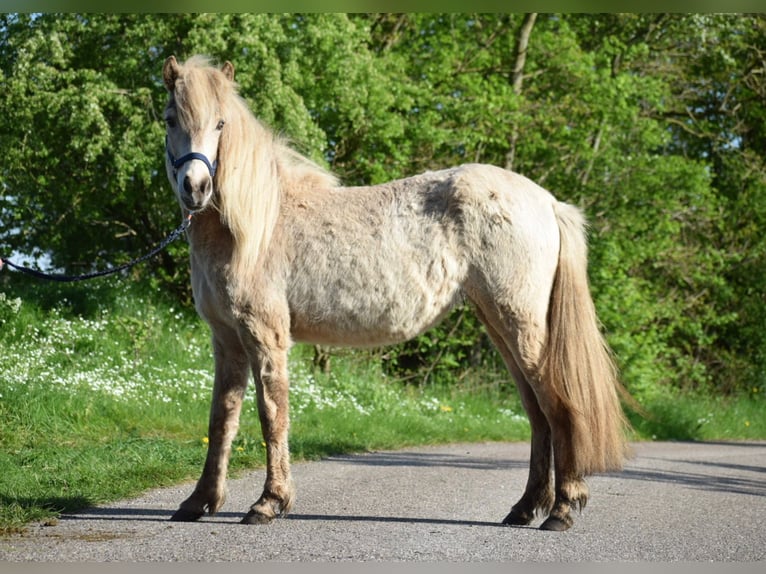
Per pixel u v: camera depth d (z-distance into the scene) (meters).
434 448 11.32
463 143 18.12
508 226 5.87
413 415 13.43
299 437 10.04
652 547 5.18
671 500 7.34
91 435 8.68
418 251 5.85
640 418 17.23
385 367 17.88
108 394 9.96
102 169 14.81
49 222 15.64
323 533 5.27
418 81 19.47
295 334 5.96
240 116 5.74
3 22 14.45
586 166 19.50
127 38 14.07
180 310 15.13
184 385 11.33
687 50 23.73
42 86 13.78
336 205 5.97
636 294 19.22
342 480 7.69
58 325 12.38
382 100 16.44
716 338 24.42
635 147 20.16
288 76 14.56
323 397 12.93
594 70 20.17
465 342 17.50
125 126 14.05
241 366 5.95
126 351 12.27
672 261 21.89
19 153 13.85
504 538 5.30
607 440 5.75
